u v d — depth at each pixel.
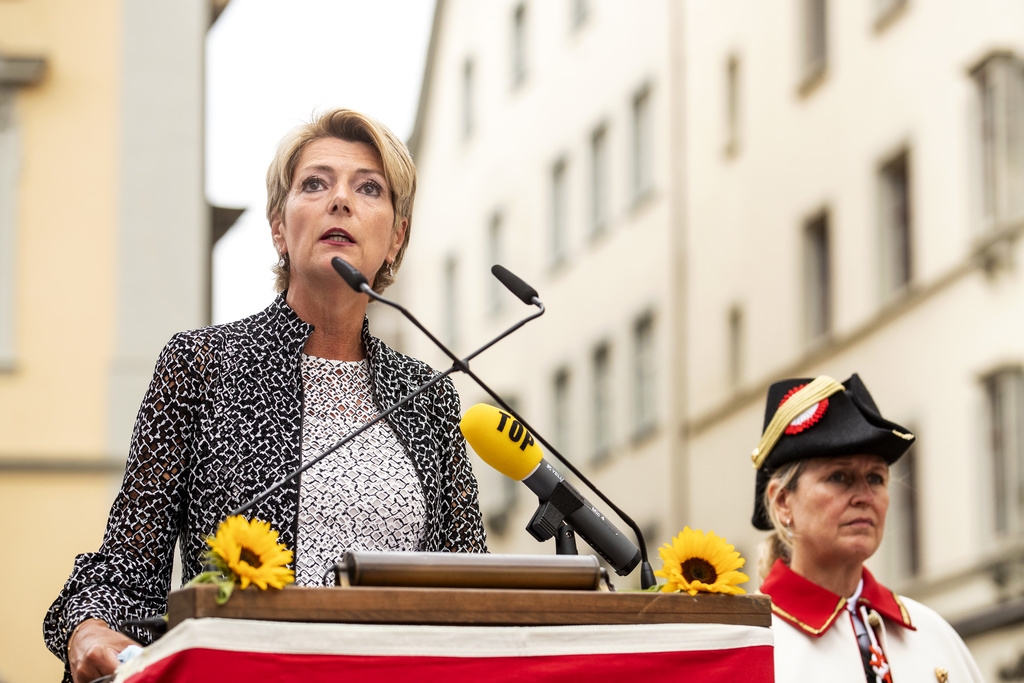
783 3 24.95
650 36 28.83
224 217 15.19
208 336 3.04
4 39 14.09
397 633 2.33
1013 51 20.42
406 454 3.11
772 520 4.11
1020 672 19.02
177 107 14.29
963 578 20.33
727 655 2.50
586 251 31.05
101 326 13.96
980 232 20.64
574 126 31.58
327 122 3.20
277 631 2.27
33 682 13.52
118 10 14.29
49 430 13.79
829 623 3.92
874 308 22.70
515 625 2.41
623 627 2.46
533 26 33.38
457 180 36.44
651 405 28.69
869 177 22.95
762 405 25.31
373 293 2.84
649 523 28.53
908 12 21.95
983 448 20.44
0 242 13.92
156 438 2.91
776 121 25.19
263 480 2.93
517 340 33.47
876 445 3.89
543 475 2.91
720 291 26.75
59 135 14.11
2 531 13.63
